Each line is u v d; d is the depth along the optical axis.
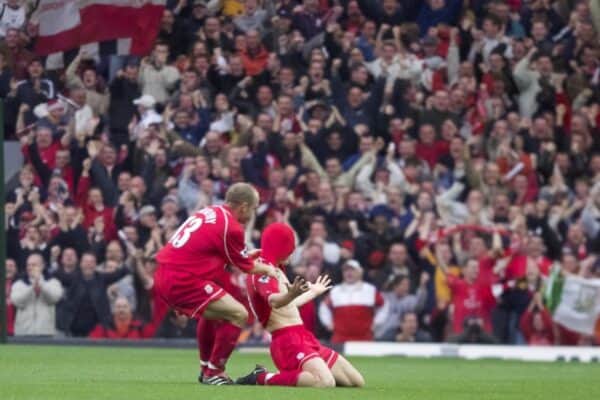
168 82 82.56
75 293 73.19
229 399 32.53
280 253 38.31
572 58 88.38
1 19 82.50
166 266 39.19
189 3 84.44
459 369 58.03
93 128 80.31
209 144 79.56
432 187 79.88
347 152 81.12
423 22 86.94
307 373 37.34
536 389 42.72
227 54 83.94
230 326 39.00
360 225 76.69
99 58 82.81
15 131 80.12
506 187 82.00
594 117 86.88
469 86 85.44
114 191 77.50
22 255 74.56
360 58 84.25
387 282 73.75
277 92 83.25
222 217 38.97
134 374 46.72
